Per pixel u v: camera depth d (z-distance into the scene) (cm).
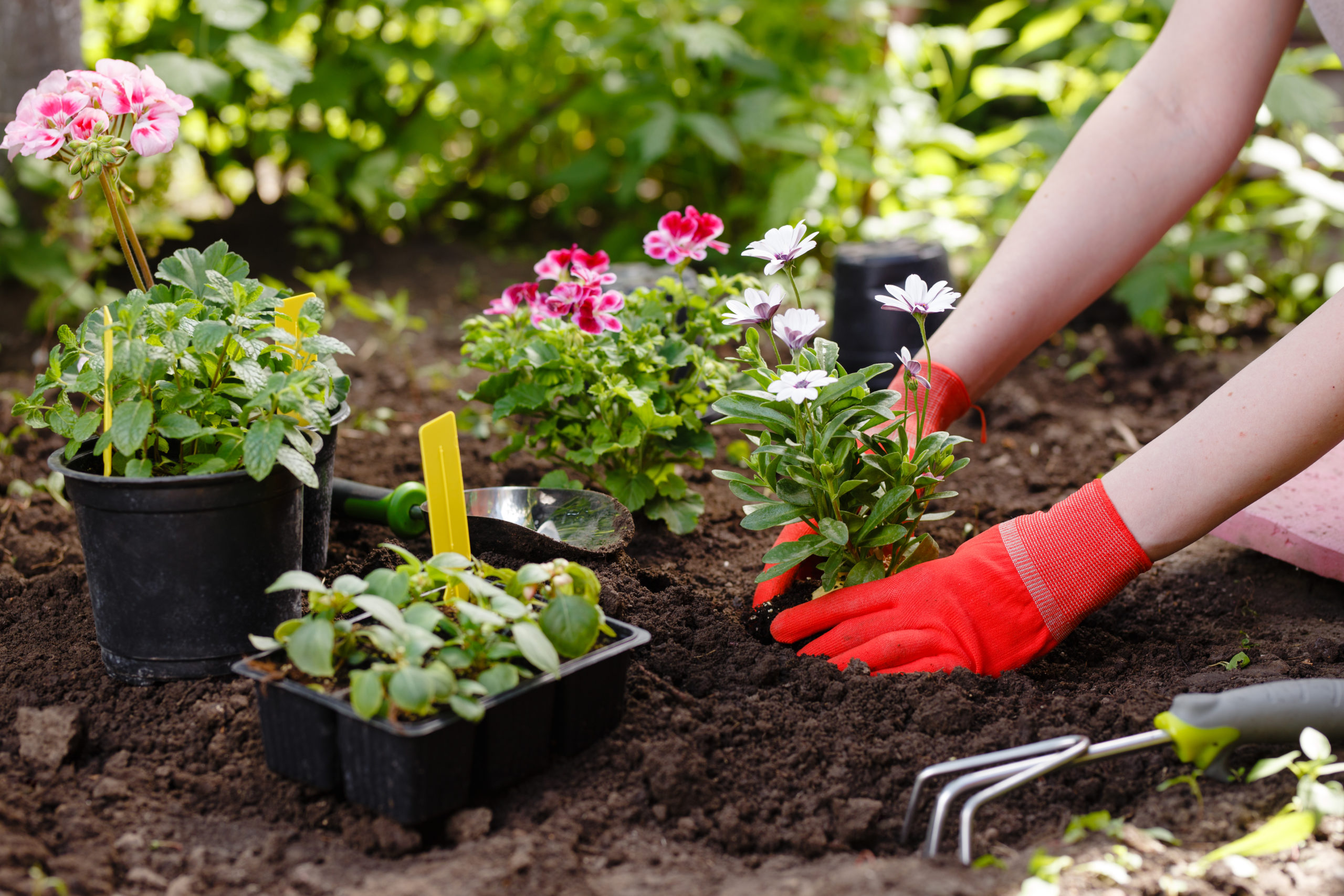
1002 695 161
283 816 139
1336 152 358
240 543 157
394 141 465
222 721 155
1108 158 193
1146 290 353
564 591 142
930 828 131
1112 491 165
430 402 311
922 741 151
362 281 420
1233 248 356
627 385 201
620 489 216
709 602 194
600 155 466
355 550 210
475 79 456
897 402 184
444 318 385
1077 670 177
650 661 171
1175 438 160
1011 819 137
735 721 156
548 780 144
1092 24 436
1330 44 174
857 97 429
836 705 160
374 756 132
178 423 151
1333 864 126
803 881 125
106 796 140
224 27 369
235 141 444
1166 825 135
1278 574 215
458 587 151
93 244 358
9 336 342
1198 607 205
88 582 181
